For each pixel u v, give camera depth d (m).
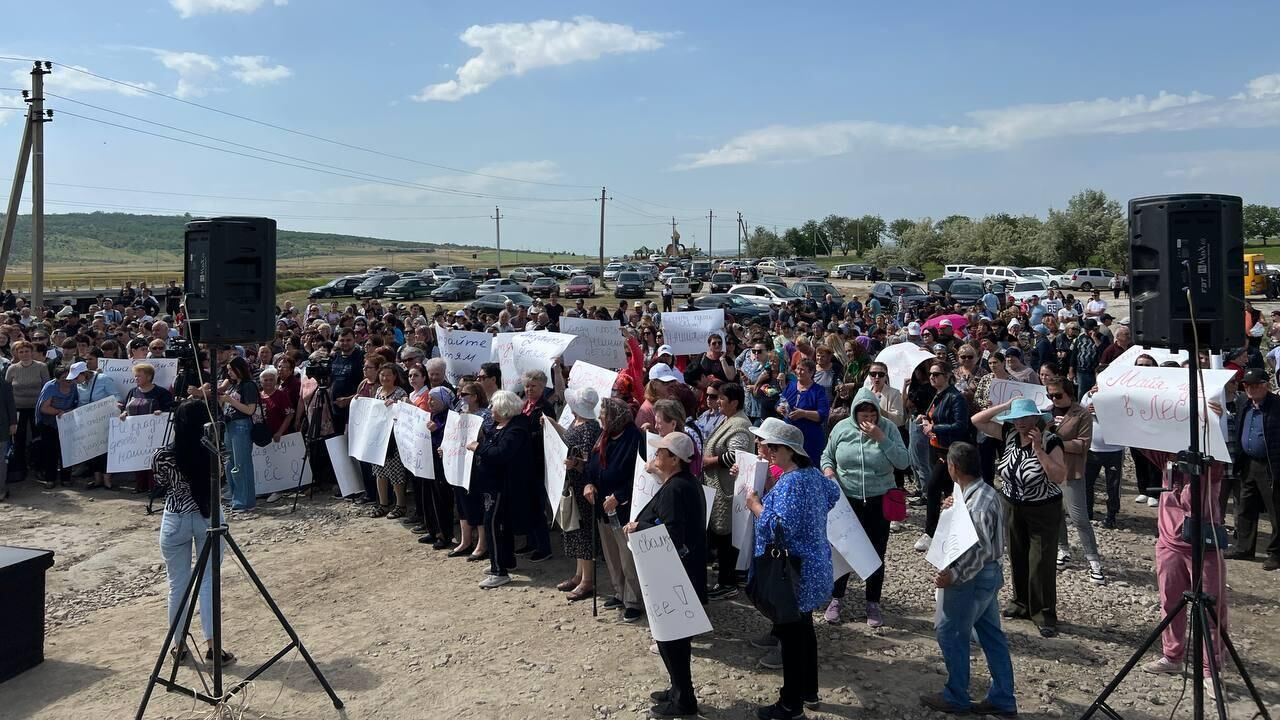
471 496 8.25
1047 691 5.68
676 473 5.54
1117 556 8.35
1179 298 4.70
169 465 6.14
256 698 5.69
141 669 6.20
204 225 5.27
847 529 5.83
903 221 133.12
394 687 5.80
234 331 5.32
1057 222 83.50
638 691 5.69
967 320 20.09
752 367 11.61
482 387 8.84
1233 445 8.23
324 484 11.39
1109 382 6.70
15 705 5.66
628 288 54.53
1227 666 6.04
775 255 132.25
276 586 7.76
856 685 5.75
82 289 64.81
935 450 8.45
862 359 11.23
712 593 7.44
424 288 58.06
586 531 7.23
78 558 8.73
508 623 6.85
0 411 10.71
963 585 5.17
